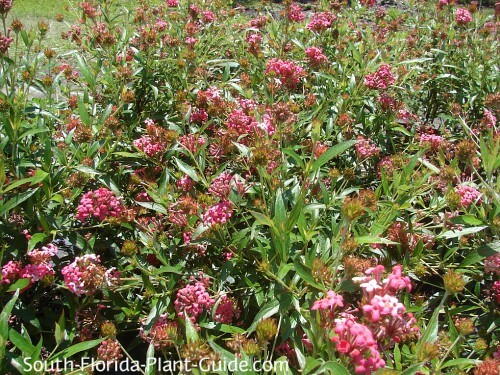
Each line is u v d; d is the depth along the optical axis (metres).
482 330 0.72
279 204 0.65
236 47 1.41
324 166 1.00
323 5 1.52
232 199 0.74
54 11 3.11
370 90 1.12
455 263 0.87
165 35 1.32
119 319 0.73
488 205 0.71
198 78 1.15
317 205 0.69
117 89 1.04
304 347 0.61
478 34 1.48
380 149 1.07
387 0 2.39
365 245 0.75
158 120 1.09
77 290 0.67
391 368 0.51
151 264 0.82
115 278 0.70
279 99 1.01
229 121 0.90
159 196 0.79
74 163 0.84
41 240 0.70
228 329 0.64
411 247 0.78
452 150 1.13
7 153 0.84
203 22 1.40
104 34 1.14
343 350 0.47
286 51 1.32
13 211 0.78
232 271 0.75
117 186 0.87
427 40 1.59
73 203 0.84
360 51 1.18
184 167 0.78
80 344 0.59
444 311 0.75
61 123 1.00
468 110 1.31
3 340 0.51
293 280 0.63
